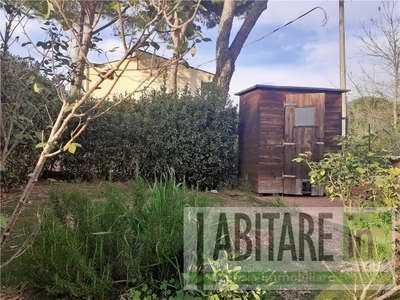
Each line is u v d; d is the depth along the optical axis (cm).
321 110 706
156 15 144
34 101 232
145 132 751
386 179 230
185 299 204
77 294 204
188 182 757
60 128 150
